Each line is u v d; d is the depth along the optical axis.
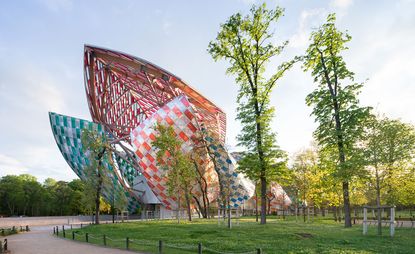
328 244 16.14
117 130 58.03
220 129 62.66
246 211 76.00
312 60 28.81
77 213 90.94
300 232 21.38
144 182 62.59
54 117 49.78
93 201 38.75
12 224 48.22
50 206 87.62
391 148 22.25
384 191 28.16
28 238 25.84
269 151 27.75
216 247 16.19
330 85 27.11
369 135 22.52
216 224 30.95
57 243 21.23
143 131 44.62
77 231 29.39
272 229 23.61
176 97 44.69
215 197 51.31
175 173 36.56
